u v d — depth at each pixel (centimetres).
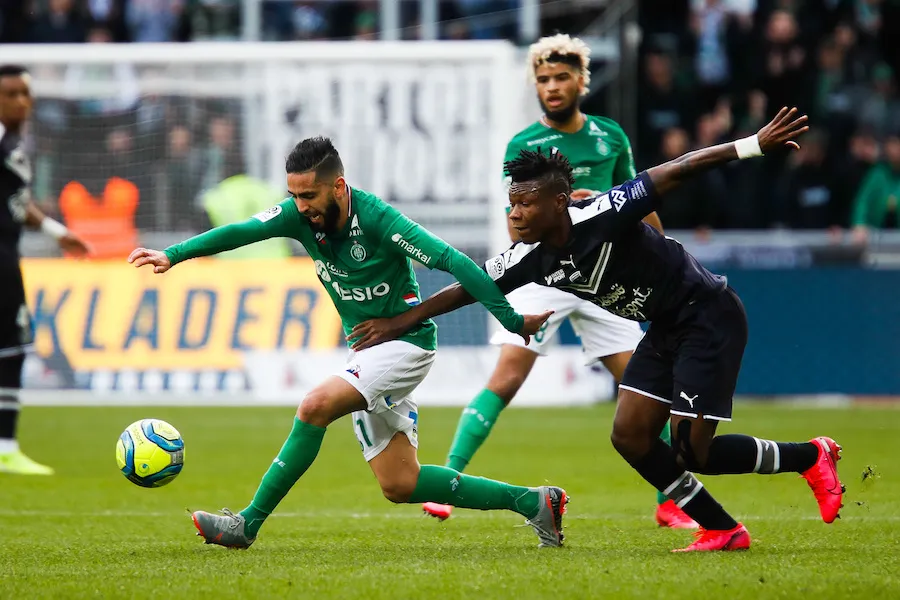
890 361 4841
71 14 5878
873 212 5394
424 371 1805
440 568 1580
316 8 6134
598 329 2358
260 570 1576
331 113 4916
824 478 1792
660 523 2091
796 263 5059
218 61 4703
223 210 4950
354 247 1744
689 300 1705
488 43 4709
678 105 5784
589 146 2311
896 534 1944
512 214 1666
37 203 4950
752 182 5419
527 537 1961
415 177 4869
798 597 1368
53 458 3269
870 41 5978
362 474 2975
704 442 1703
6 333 2938
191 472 2973
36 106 4978
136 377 4738
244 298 4762
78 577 1530
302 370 4678
